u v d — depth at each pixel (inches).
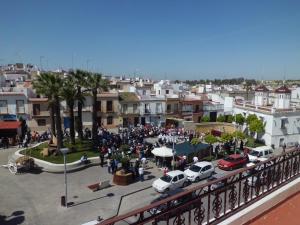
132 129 1854.1
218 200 212.4
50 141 1417.3
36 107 1934.1
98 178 1106.7
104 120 2149.4
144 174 1162.6
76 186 1024.9
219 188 213.2
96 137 1472.7
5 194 948.6
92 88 1460.4
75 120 2038.6
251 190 239.8
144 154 1363.2
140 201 912.9
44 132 1768.0
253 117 1835.6
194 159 1285.7
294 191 265.1
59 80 1298.0
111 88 2305.6
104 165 1252.5
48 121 1971.0
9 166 1173.1
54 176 1119.0
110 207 867.4
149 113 2260.1
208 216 207.2
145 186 1033.5
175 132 1779.0
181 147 1370.6
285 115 1800.0
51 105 1373.0
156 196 948.6
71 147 1386.6
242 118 1921.8
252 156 1359.5
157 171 1202.0
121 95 2257.6
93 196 942.4
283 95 2474.2
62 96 1358.3
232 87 4060.0
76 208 857.5
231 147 1552.7
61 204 869.2
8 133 1716.3
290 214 229.3
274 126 1769.2
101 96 2105.1
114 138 1515.7
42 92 1272.1
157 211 183.0
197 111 2412.6
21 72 3324.3
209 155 1435.8
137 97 2245.3
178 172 1033.5
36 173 1146.0
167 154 1205.1
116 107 2164.1
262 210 233.0
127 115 2197.3
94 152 1359.5
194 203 195.2
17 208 853.2
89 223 665.0
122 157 1132.5
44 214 819.4
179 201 187.2
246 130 1943.9
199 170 1109.7
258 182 242.1
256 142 1841.8
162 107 2294.5
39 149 1374.3
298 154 286.7
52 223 770.2
